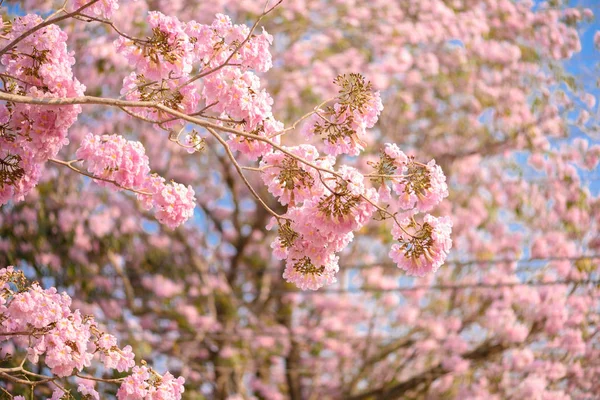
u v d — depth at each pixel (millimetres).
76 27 11383
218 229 14391
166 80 4445
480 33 12469
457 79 12609
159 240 12781
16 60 4445
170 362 12508
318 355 13391
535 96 12742
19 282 4719
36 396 8602
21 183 4543
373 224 12844
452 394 12383
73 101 3994
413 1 12617
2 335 4594
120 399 4641
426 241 4332
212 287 12906
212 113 4570
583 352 11648
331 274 4539
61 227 11773
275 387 13508
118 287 12312
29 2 10641
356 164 12109
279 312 13727
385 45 12195
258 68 4422
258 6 12000
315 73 11859
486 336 12359
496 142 12844
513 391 11758
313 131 4469
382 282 13047
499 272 12258
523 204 12594
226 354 12633
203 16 11781
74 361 4570
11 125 4418
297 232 4402
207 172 13914
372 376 12961
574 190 12469
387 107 12703
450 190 12875
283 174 4324
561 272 11938
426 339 12312
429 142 12953
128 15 11414
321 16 12469
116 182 4391
